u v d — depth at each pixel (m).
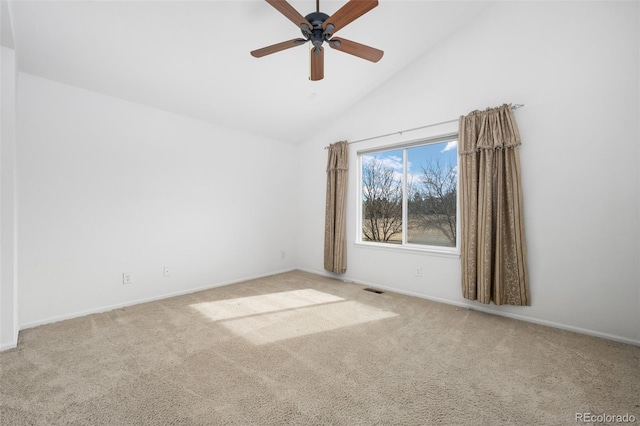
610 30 2.30
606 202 2.33
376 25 2.86
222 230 3.93
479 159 2.88
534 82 2.64
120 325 2.53
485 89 2.93
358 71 3.42
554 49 2.55
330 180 4.29
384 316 2.79
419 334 2.39
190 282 3.59
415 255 3.46
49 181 2.57
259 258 4.40
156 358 1.98
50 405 1.50
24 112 2.45
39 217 2.52
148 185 3.22
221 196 3.92
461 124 2.99
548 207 2.58
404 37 3.08
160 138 3.32
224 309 2.96
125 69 2.65
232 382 1.71
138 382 1.70
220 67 2.88
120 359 1.96
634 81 2.22
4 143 2.06
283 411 1.47
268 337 2.32
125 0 2.05
